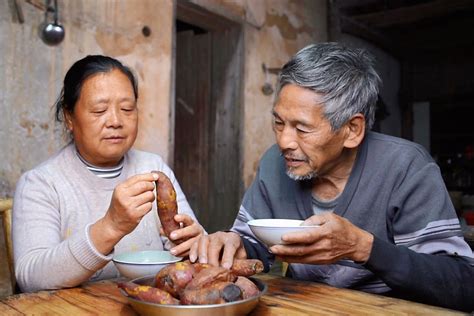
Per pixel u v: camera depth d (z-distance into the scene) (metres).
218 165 4.34
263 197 1.67
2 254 2.18
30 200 1.54
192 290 0.95
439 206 1.36
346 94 1.28
